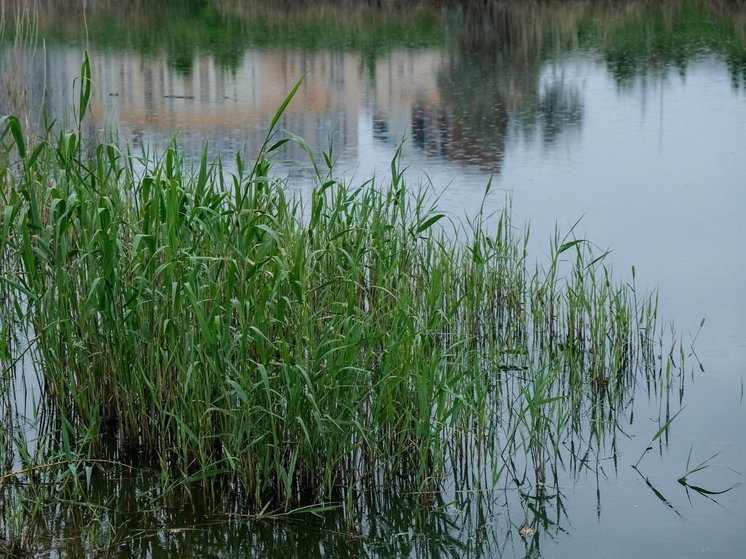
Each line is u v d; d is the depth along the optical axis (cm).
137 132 1284
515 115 1444
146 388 533
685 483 503
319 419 460
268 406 472
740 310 713
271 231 479
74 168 551
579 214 945
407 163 1148
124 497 478
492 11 2619
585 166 1142
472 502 484
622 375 625
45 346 535
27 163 554
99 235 501
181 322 509
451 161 1163
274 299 509
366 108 1502
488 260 702
